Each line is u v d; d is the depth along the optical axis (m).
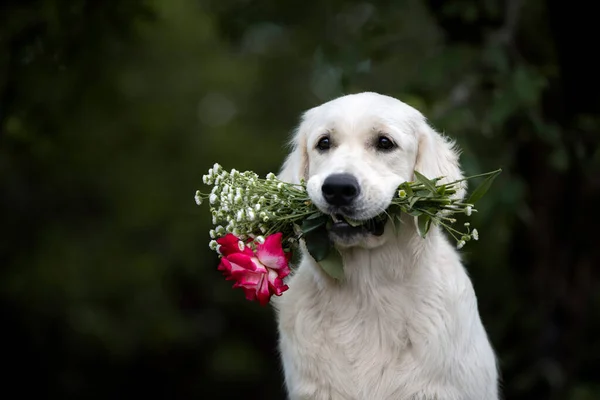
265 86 23.91
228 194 5.06
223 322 22.84
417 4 12.38
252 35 14.38
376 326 5.62
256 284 4.83
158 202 21.08
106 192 21.02
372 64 11.16
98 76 11.34
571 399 10.28
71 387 19.25
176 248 20.69
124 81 19.94
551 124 9.49
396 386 5.50
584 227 10.63
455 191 5.18
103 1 10.11
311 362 5.64
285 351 5.90
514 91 8.55
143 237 20.98
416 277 5.59
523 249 10.79
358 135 5.48
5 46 10.09
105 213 21.06
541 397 10.55
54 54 10.15
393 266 5.55
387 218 5.42
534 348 10.72
